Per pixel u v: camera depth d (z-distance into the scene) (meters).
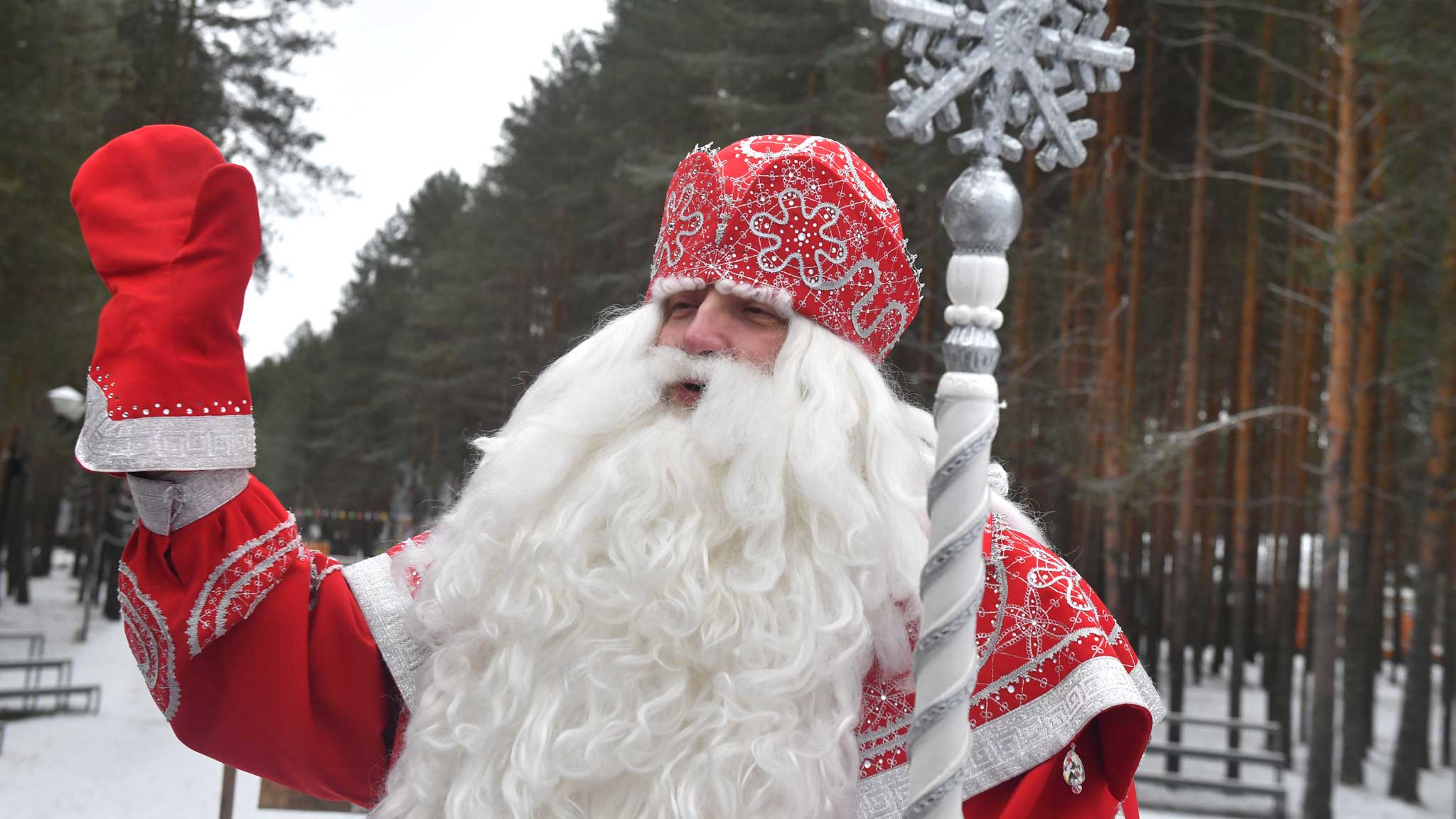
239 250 1.47
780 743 1.32
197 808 9.74
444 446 46.34
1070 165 1.24
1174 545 19.61
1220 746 17.98
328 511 60.69
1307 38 16.89
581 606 1.42
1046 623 1.48
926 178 14.43
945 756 1.17
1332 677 12.36
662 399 1.59
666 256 1.67
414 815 1.45
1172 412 23.97
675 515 1.44
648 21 24.06
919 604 1.48
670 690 1.35
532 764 1.34
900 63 15.70
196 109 22.06
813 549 1.43
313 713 1.57
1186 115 19.22
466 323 41.84
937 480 1.20
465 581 1.51
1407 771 14.57
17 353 14.42
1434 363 13.34
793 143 1.63
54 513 38.19
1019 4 1.21
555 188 31.12
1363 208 12.80
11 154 13.34
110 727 13.77
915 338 15.95
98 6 15.35
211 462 1.45
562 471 1.52
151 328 1.44
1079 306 17.20
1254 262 17.94
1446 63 11.12
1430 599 14.36
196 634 1.45
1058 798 1.45
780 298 1.55
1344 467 12.22
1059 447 17.75
